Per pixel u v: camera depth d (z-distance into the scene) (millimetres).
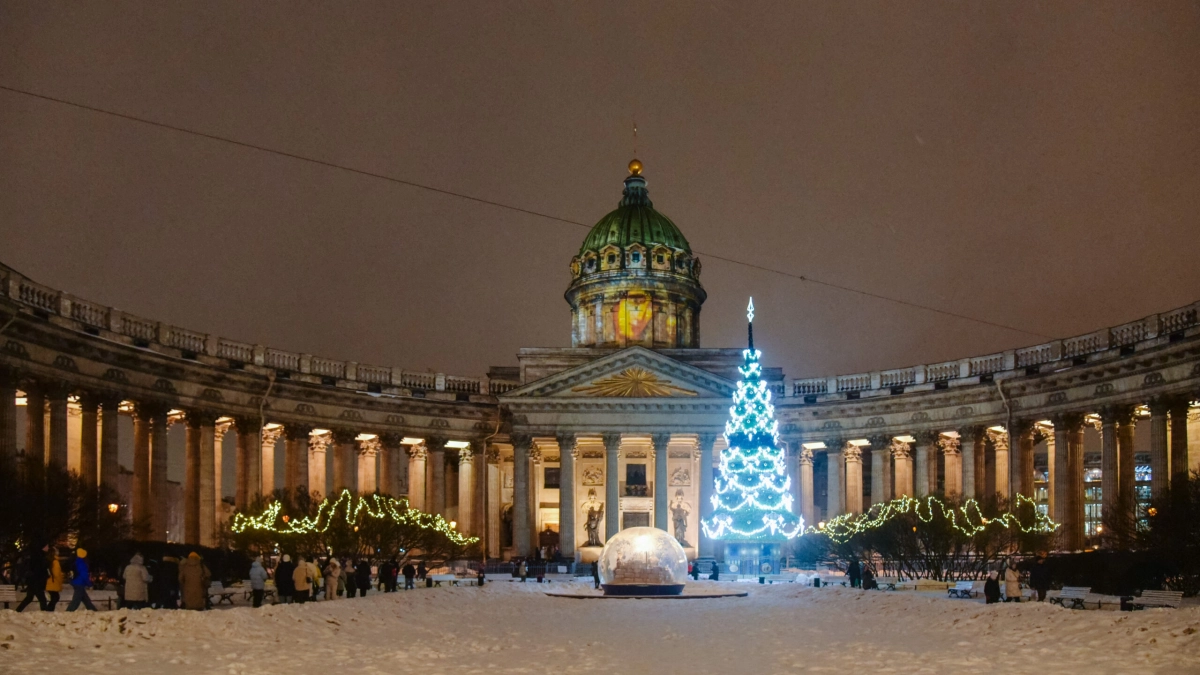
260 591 42906
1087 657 27953
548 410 95125
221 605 49000
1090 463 140125
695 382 95188
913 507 68500
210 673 26188
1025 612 36625
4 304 57781
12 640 29156
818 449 99688
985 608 38281
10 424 60188
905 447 93812
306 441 86875
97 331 68812
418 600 49594
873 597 49219
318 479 90812
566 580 80188
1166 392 69188
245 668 27297
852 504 95562
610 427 95250
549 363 104750
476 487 96938
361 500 72375
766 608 48188
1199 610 33562
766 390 78250
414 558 88000
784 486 77625
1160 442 69188
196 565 39156
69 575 53750
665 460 95250
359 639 34656
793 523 86500
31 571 38312
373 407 92188
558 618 43469
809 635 35719
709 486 94812
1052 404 78938
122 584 40719
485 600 53875
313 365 88125
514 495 94750
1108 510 65312
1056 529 76750
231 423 84000
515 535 94125
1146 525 56688
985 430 86188
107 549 54125
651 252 113000
